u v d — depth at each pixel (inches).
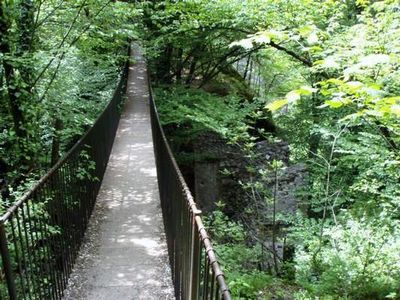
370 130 283.6
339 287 202.8
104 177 310.7
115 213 246.8
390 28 226.1
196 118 332.8
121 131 454.9
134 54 929.5
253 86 730.8
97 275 180.7
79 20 320.5
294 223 299.4
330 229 260.7
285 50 367.6
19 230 127.6
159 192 269.7
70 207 188.9
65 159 178.1
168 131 485.1
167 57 558.3
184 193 124.2
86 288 171.0
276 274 258.5
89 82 445.7
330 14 354.3
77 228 200.8
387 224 234.2
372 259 206.4
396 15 234.4
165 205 207.3
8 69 261.0
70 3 304.8
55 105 317.1
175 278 160.6
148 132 450.3
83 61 403.2
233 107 372.2
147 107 580.7
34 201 144.7
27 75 268.7
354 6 408.5
